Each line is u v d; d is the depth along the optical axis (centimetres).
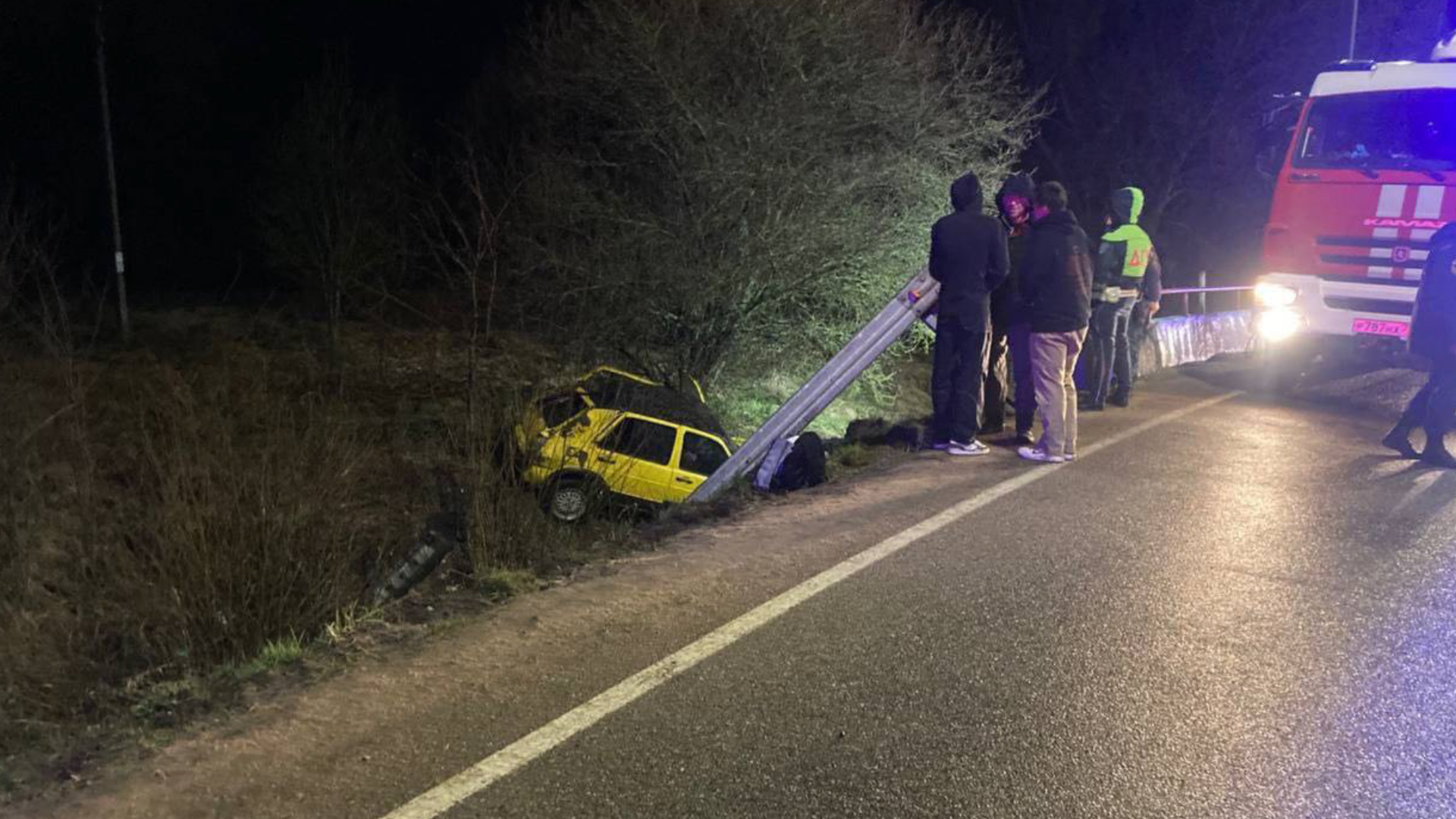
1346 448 877
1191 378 1269
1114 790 368
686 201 1424
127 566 512
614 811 350
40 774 369
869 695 432
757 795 361
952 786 369
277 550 509
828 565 580
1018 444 878
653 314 1401
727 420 1397
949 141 1500
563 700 425
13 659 459
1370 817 352
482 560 592
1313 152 1118
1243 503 703
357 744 389
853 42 1398
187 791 358
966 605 525
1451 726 411
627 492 1014
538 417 712
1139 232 1012
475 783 364
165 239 2700
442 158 1930
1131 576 567
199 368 1201
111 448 660
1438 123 1049
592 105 1427
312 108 1939
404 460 744
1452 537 638
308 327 2036
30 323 665
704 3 1398
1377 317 1090
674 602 528
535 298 1370
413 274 2034
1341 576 570
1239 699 432
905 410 1498
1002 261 812
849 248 1430
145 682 454
